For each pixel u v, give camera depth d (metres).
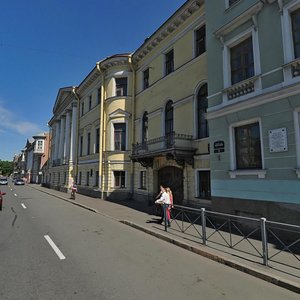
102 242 8.19
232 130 10.31
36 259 6.40
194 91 14.34
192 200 13.82
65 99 36.88
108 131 22.80
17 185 59.81
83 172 28.83
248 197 9.38
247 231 9.30
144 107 19.89
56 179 40.06
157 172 17.58
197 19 14.59
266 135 8.88
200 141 13.63
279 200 8.34
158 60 18.39
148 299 4.36
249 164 9.66
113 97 22.66
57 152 42.19
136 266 5.99
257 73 9.37
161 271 5.71
